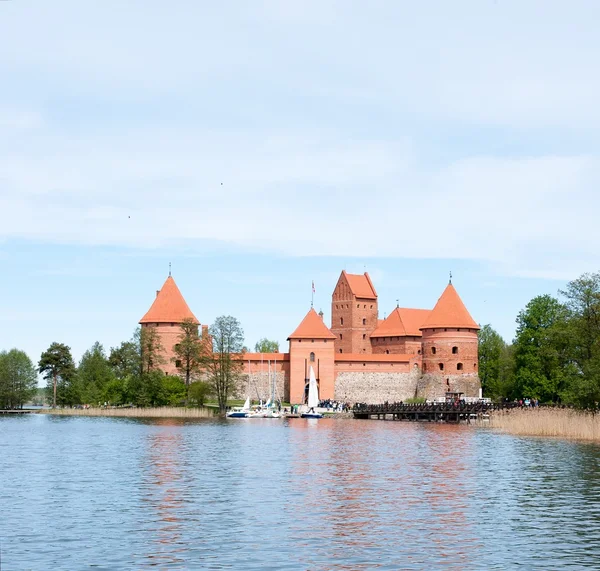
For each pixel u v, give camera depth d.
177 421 119.88
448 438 82.69
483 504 41.19
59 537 33.78
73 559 30.41
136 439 83.88
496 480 49.72
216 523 36.41
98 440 82.88
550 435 86.19
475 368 151.88
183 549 31.83
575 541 33.28
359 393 151.38
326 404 141.50
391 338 175.75
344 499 42.62
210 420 122.56
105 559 30.42
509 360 152.50
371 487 46.91
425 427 103.06
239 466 57.47
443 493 44.69
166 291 156.00
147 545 32.47
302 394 148.75
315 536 33.97
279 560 30.31
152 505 40.81
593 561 30.38
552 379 123.44
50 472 54.47
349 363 151.62
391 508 40.03
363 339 183.88
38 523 36.47
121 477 51.62
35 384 183.88
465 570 29.19
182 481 49.59
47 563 29.91
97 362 192.88
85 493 44.81
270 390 149.75
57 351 168.88
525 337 126.62
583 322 97.75
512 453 65.94
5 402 174.88
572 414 91.25
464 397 145.00
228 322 137.00
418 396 153.62
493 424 103.81
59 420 126.38
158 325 153.00
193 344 139.12
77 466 58.09
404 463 58.94
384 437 84.88
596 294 96.69
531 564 29.98
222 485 47.78
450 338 150.88
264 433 92.44
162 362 143.00
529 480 49.69
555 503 41.53
